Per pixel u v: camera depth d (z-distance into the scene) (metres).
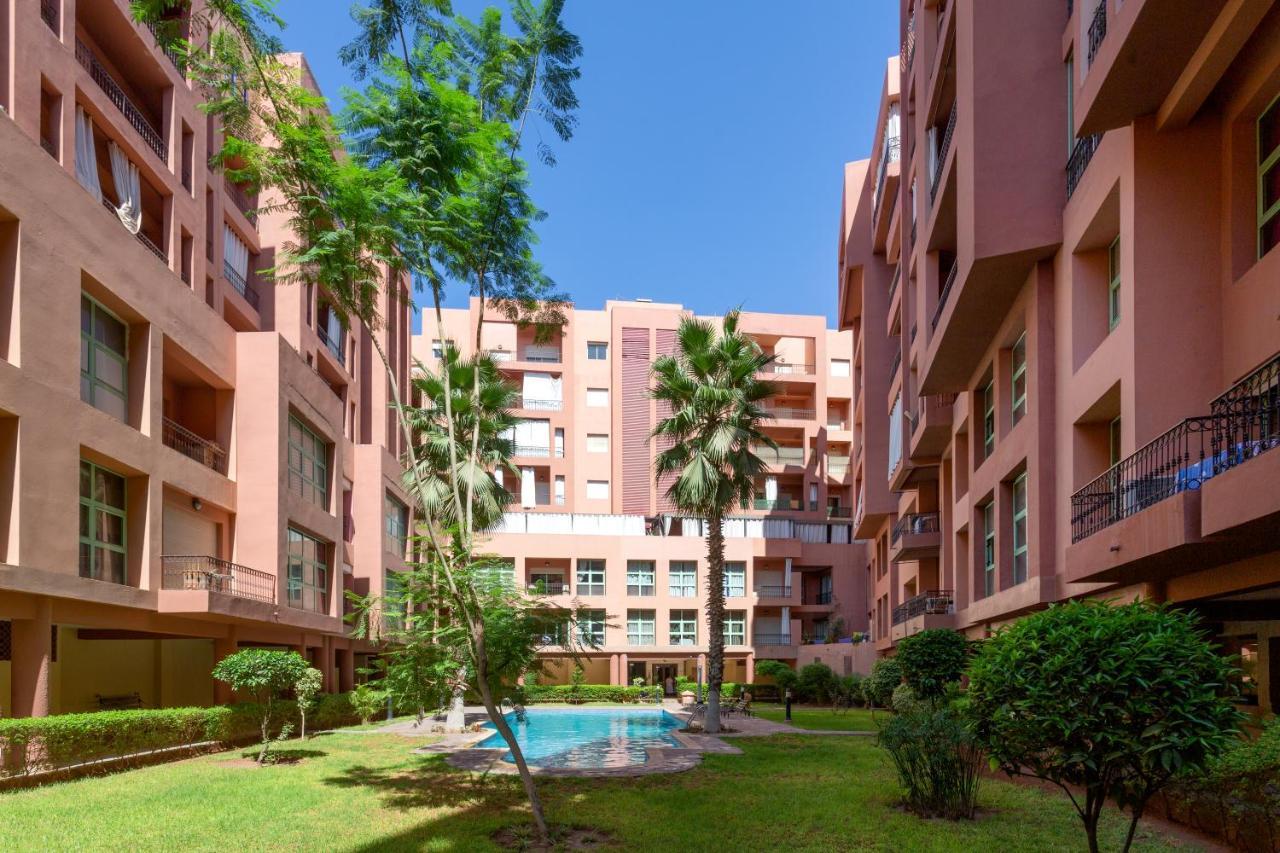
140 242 16.89
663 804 9.45
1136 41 8.29
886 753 14.27
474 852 7.23
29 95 13.44
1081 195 11.75
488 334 46.69
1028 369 13.90
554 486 46.00
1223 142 9.19
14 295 12.39
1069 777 5.36
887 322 31.22
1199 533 7.26
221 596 16.31
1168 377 9.29
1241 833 6.65
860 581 46.03
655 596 41.84
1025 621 5.89
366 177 8.58
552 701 35.41
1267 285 8.17
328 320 28.64
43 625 12.68
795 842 7.48
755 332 48.66
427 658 9.27
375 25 9.28
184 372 19.19
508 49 9.82
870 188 32.62
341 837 7.82
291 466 21.83
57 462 13.03
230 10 8.33
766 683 38.66
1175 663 5.03
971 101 13.48
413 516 35.28
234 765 13.40
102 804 9.56
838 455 50.81
